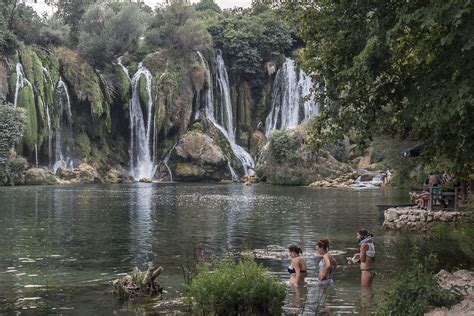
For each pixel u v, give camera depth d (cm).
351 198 5172
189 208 4131
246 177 8806
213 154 9112
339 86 1450
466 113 1120
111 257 2050
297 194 5772
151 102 9275
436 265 1527
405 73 1357
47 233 2716
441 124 1172
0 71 7500
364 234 1608
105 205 4325
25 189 6300
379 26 1182
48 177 7494
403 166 5941
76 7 10481
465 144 1296
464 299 1114
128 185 7606
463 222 2336
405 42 1296
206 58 10106
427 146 1488
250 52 10344
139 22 9825
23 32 8650
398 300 1107
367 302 1302
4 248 2252
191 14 10088
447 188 2823
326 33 1482
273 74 10644
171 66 9550
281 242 2438
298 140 8019
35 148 7894
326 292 1437
